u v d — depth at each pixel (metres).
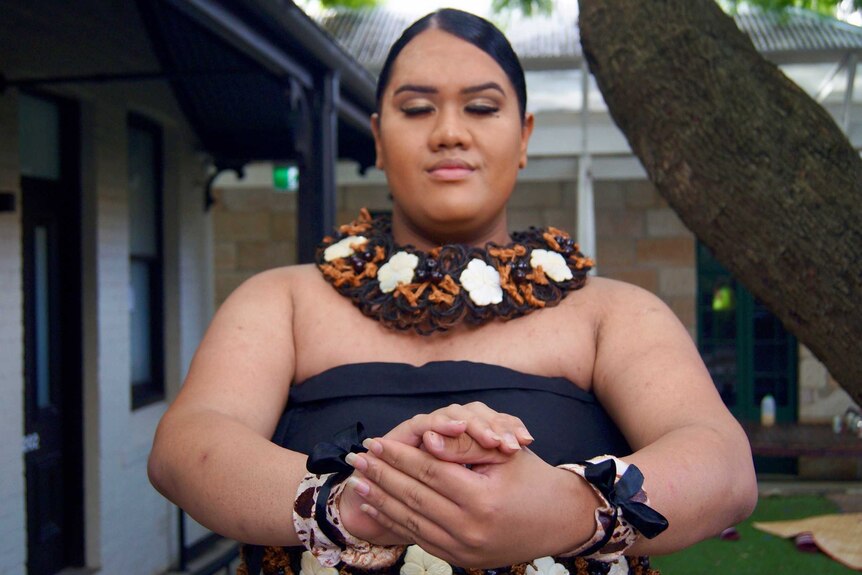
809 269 1.79
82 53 4.65
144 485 5.37
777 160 1.83
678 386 1.29
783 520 3.11
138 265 5.73
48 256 4.70
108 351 4.95
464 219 1.42
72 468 4.84
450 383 1.31
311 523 1.08
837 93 7.44
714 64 1.90
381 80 1.49
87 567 4.84
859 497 3.45
